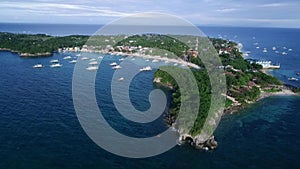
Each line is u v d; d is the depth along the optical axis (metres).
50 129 100.25
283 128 115.00
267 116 128.50
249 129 112.56
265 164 86.88
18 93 141.12
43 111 116.81
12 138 92.81
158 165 82.12
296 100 154.25
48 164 79.31
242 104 140.75
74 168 78.06
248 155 91.50
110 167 79.44
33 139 92.75
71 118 110.25
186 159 86.38
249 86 165.12
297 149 97.19
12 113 113.81
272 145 99.50
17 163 79.06
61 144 90.12
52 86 155.38
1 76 177.62
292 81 198.88
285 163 87.94
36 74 185.75
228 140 101.56
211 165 84.31
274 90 168.38
